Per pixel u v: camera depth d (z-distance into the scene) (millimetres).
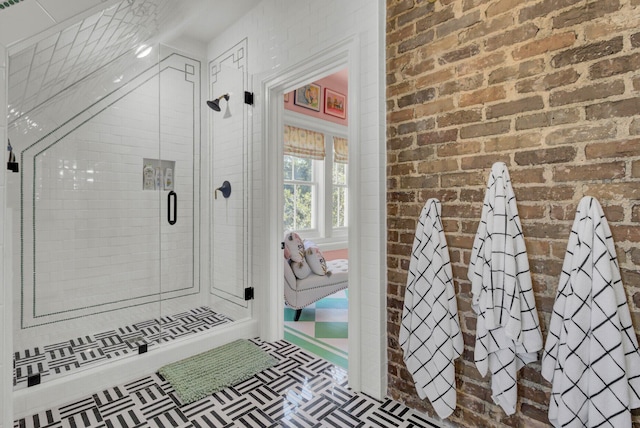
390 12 1763
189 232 3006
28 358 2031
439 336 1491
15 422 1601
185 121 2971
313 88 4250
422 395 1607
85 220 2449
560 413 1166
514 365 1318
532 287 1306
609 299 1076
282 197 2641
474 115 1464
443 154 1570
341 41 1927
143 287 2742
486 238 1361
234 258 2801
